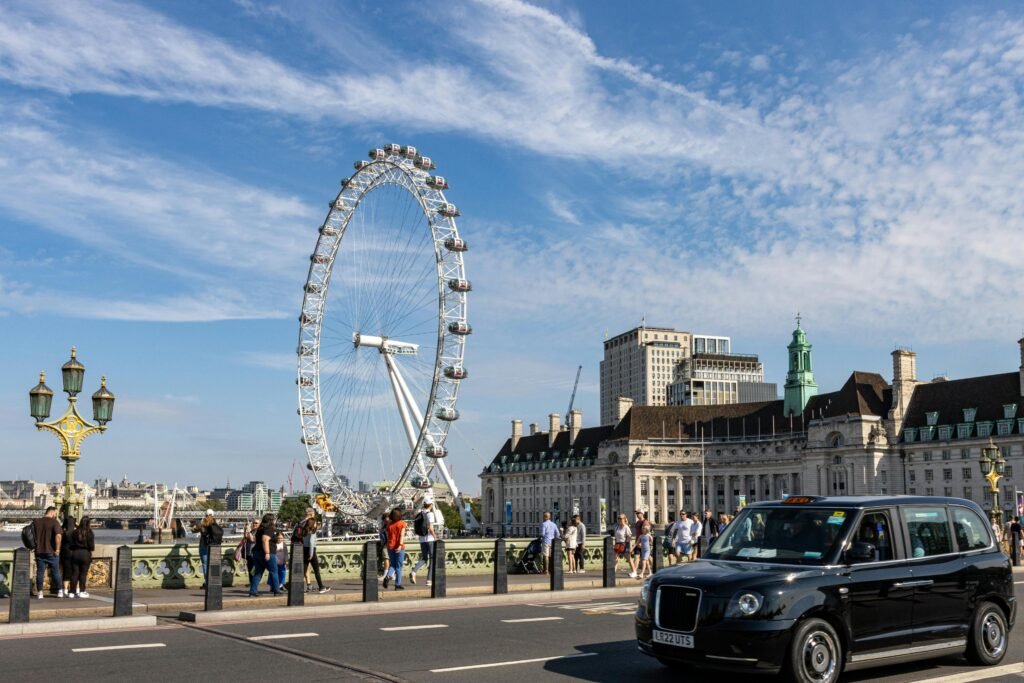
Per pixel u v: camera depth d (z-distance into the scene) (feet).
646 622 57.31
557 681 57.67
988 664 63.36
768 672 52.95
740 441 653.30
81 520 99.76
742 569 56.49
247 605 96.43
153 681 57.00
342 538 296.71
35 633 77.66
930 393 536.83
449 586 113.60
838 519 59.06
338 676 58.75
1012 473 479.82
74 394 108.88
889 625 57.62
